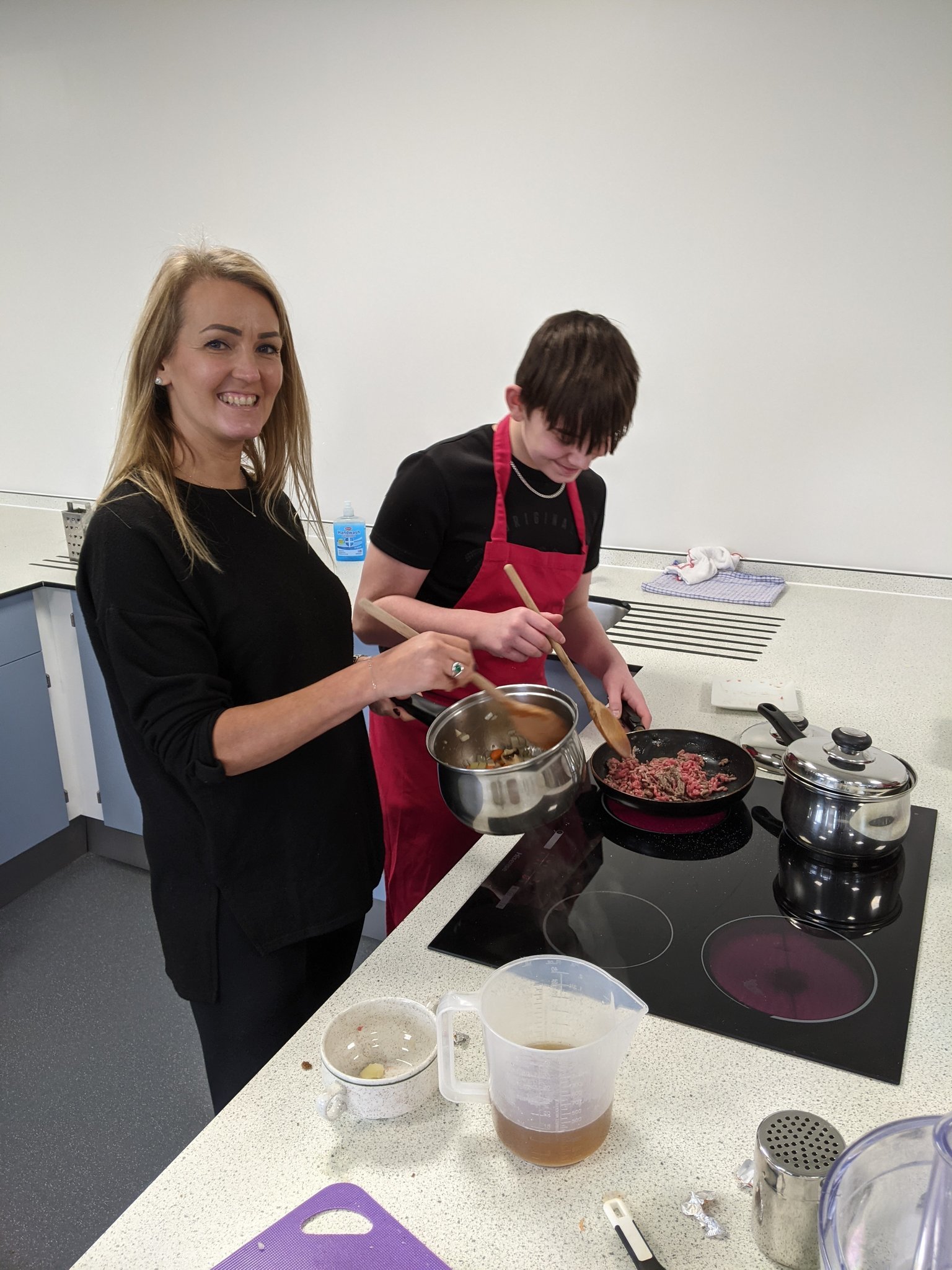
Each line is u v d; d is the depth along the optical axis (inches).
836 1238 21.2
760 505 90.4
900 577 86.9
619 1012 29.1
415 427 103.0
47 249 114.6
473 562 57.6
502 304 94.5
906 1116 29.0
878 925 39.0
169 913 44.9
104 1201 61.7
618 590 89.4
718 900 41.0
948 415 81.0
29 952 88.4
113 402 117.0
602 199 87.1
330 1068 29.5
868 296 80.5
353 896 48.1
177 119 103.3
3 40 108.9
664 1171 27.4
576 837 46.4
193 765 38.1
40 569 95.3
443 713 46.3
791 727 49.9
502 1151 28.3
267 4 94.9
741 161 81.2
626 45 82.0
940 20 71.8
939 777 52.1
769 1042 32.3
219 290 39.8
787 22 76.4
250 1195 26.8
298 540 46.9
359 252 99.3
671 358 89.1
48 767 97.9
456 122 90.6
